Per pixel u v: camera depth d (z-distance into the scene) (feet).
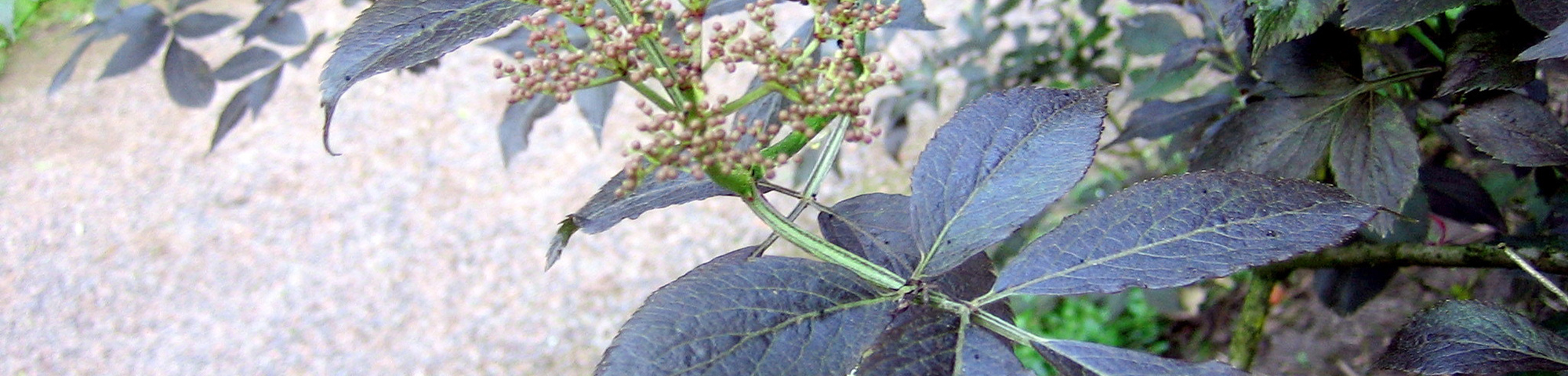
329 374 7.23
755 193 1.23
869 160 7.82
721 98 1.19
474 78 9.95
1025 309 5.48
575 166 8.71
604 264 7.75
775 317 1.15
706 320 1.14
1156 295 4.71
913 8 1.85
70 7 11.30
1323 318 4.40
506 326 7.40
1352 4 1.52
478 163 8.93
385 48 1.25
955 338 1.13
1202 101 2.57
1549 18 1.45
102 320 7.84
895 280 1.20
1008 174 1.26
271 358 7.39
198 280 8.09
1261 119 1.74
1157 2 2.90
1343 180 1.67
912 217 1.26
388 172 8.96
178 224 8.66
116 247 8.48
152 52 2.92
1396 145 1.64
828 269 1.19
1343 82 1.70
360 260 8.12
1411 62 2.02
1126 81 5.99
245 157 9.32
